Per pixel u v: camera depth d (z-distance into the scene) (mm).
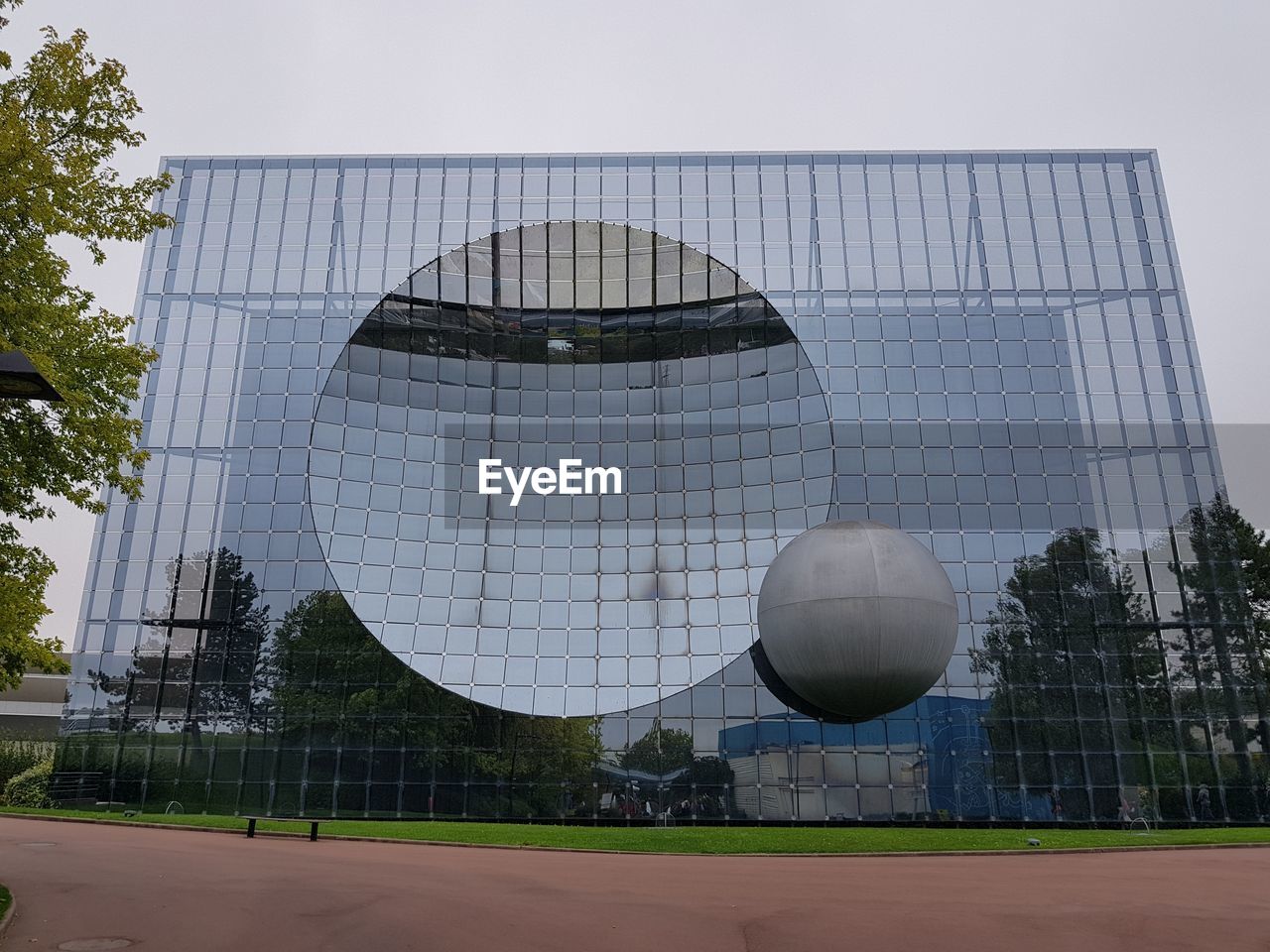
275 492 36938
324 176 41281
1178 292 39125
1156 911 13031
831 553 30781
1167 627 34969
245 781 33688
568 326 41312
